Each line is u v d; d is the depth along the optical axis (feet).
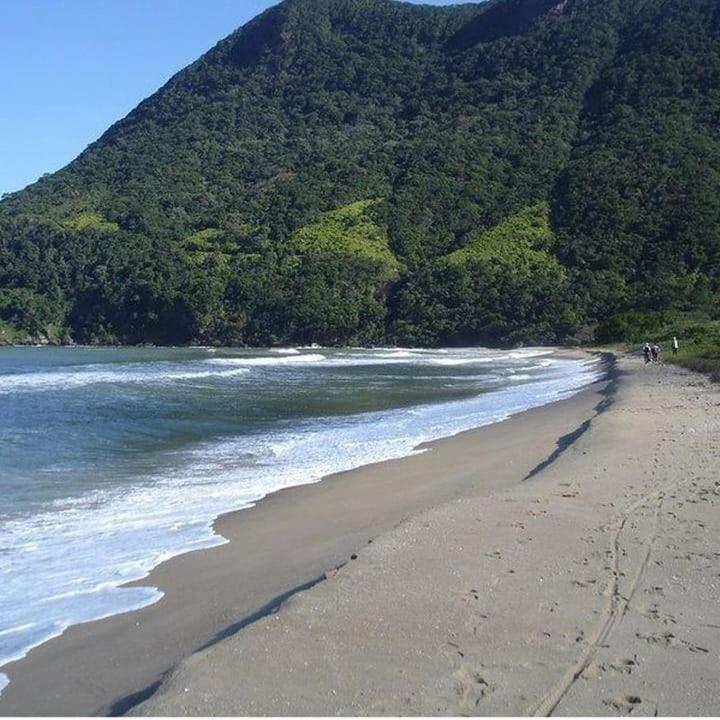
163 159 483.10
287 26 645.10
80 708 17.67
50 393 91.15
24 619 22.62
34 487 40.63
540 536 27.84
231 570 26.84
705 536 27.43
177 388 100.27
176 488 40.40
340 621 20.45
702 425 53.42
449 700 16.51
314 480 42.19
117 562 27.81
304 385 107.34
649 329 215.51
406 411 75.41
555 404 77.46
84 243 346.13
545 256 296.51
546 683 17.21
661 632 19.72
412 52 601.21
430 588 22.80
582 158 350.02
